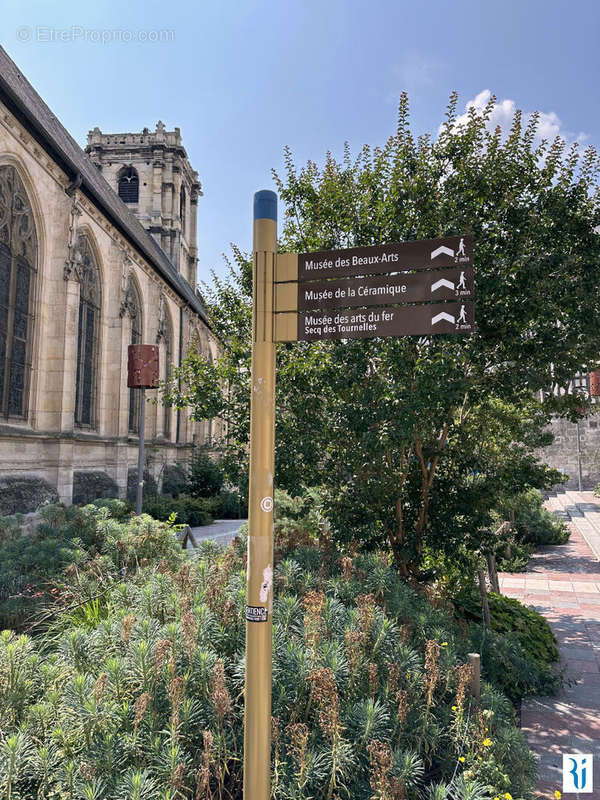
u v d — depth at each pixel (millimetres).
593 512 27547
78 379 24453
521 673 7266
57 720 4176
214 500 29391
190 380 9867
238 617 5316
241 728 4312
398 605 6254
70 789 3559
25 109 18062
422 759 4402
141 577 7277
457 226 7352
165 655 4406
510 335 7562
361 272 3443
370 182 8219
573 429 41125
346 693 4684
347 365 7355
